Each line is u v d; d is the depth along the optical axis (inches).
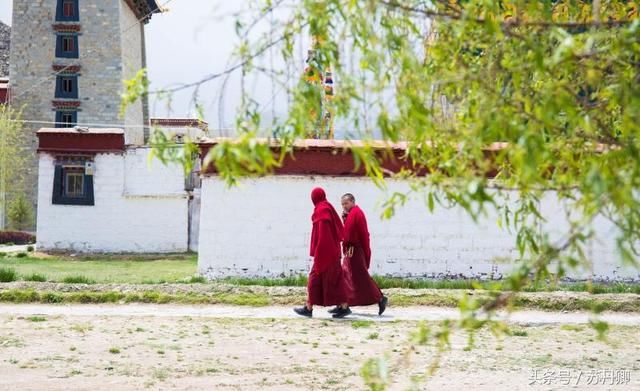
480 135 163.9
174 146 181.0
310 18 170.1
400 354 445.4
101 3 2073.1
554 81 170.4
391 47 168.9
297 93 169.3
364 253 584.4
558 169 181.6
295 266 797.9
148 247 1315.2
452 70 175.9
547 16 178.5
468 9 161.0
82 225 1291.8
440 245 791.1
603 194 142.9
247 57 170.6
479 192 159.0
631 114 147.0
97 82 2070.6
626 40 148.4
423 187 184.1
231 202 802.2
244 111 169.5
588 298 625.0
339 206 796.0
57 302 643.5
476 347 469.7
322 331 521.3
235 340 487.2
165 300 647.1
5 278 745.0
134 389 361.4
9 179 1968.5
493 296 179.2
